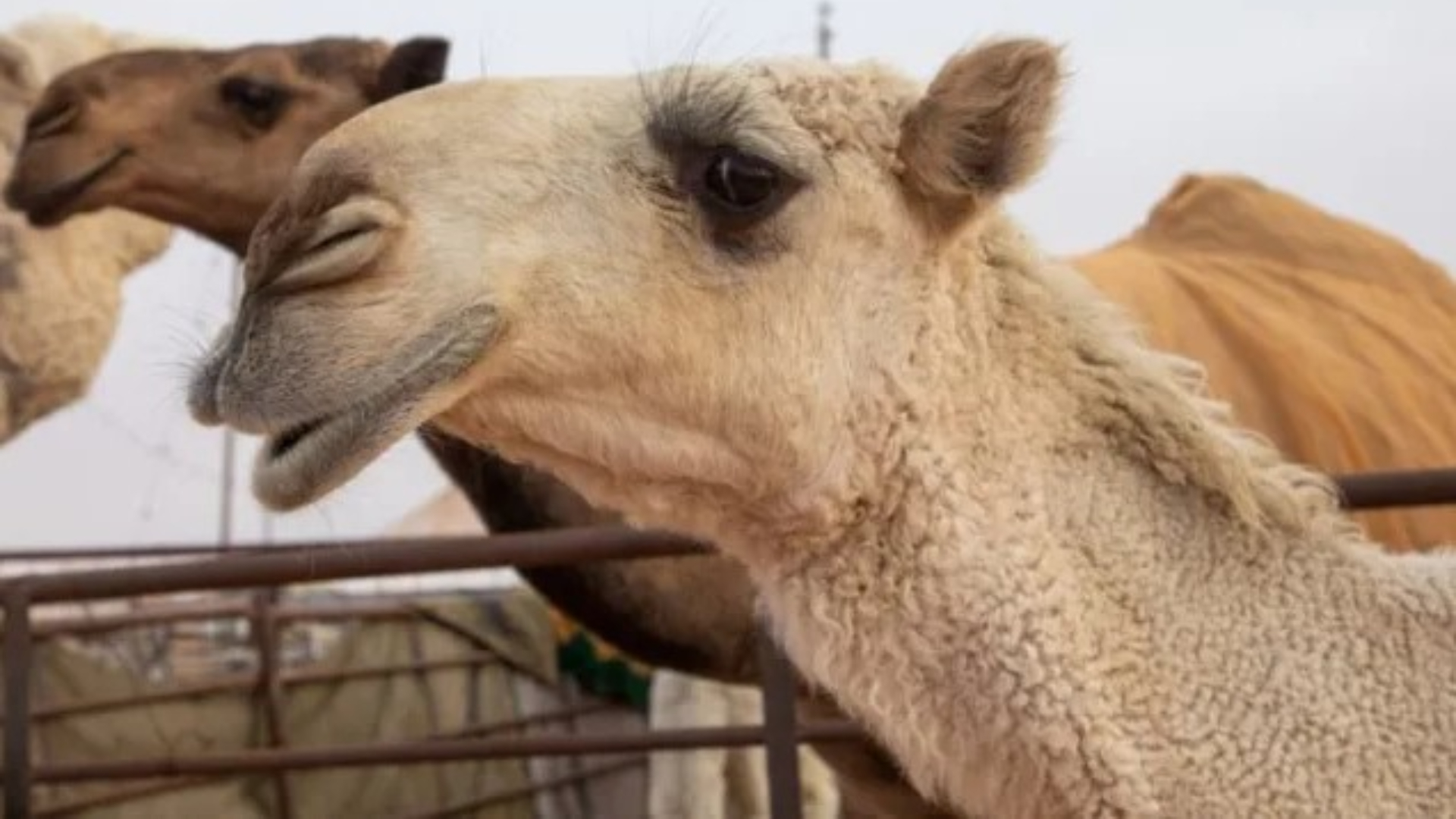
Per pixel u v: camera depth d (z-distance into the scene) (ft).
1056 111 3.67
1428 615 3.63
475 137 3.59
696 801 10.41
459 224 3.50
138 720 11.62
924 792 3.76
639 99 3.70
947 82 3.65
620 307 3.57
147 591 6.28
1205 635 3.59
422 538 6.53
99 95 8.20
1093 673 3.55
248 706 12.31
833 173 3.68
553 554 5.93
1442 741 3.53
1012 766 3.60
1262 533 3.67
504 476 6.56
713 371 3.63
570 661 13.53
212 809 11.96
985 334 3.74
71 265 11.03
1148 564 3.64
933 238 3.74
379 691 13.57
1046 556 3.61
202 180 8.16
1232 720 3.54
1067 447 3.70
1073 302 3.80
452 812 13.09
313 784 12.80
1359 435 6.92
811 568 3.74
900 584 3.65
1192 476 3.67
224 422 3.41
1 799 7.11
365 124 3.57
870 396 3.67
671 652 6.46
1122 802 3.52
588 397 3.61
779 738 5.83
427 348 3.41
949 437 3.66
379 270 3.43
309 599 14.82
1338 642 3.60
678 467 3.68
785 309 3.66
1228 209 8.33
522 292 3.51
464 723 13.98
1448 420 7.30
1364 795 3.50
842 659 3.72
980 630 3.59
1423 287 8.13
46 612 13.50
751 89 3.67
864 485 3.67
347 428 3.36
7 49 10.81
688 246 3.63
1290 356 7.04
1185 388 3.84
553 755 6.70
